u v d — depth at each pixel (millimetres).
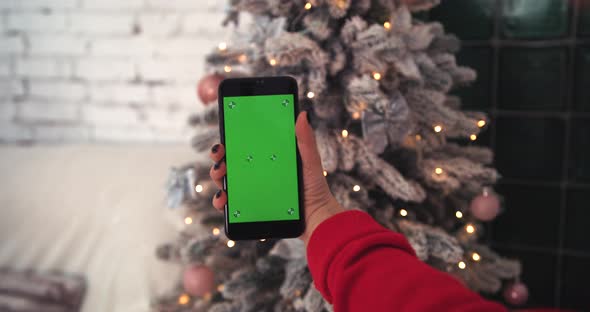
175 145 1555
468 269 1043
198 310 1040
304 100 949
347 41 930
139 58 1529
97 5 1521
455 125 993
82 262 1240
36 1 1555
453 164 1025
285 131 698
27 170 1378
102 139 1605
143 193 1296
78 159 1413
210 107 995
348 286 534
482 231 1219
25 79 1610
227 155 693
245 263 1043
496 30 1350
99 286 1206
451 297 481
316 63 897
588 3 1280
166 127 1556
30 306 1185
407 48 979
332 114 959
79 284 1206
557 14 1307
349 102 940
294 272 936
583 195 1377
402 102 934
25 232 1292
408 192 932
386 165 959
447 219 1093
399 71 966
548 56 1334
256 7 985
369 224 577
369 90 892
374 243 554
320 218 642
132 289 1182
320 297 898
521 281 1463
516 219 1438
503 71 1368
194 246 991
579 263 1411
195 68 1500
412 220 1019
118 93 1564
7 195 1329
